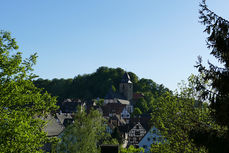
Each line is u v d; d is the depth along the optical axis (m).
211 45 9.77
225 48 9.31
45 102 17.25
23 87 16.41
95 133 38.31
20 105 16.64
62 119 74.50
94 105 150.12
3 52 16.02
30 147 15.59
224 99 9.05
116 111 138.75
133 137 64.12
